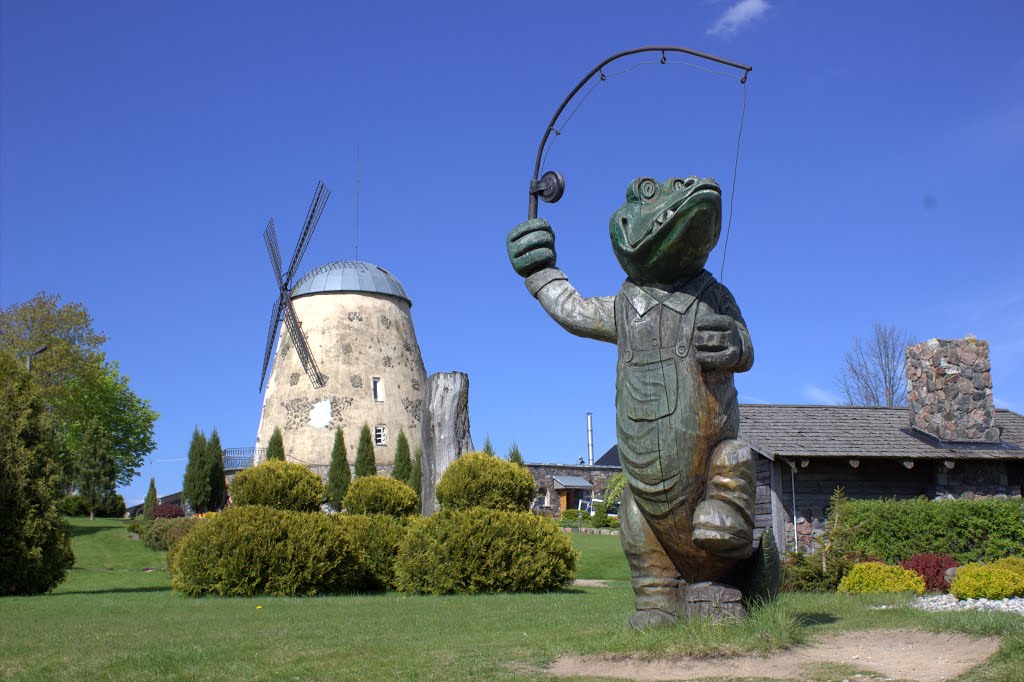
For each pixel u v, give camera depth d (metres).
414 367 46.59
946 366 18.80
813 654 6.54
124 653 8.15
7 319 41.31
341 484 40.81
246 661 7.58
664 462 6.93
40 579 15.83
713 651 6.43
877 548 15.88
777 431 18.86
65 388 42.94
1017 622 7.06
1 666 7.80
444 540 15.33
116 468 49.56
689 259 7.10
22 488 15.84
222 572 14.80
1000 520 15.53
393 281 47.81
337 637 8.88
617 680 6.07
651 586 7.33
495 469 16.75
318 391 43.69
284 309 46.38
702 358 6.84
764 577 7.20
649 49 7.36
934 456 17.77
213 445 43.34
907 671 5.97
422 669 6.85
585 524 38.75
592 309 7.55
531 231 8.02
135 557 27.73
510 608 11.71
